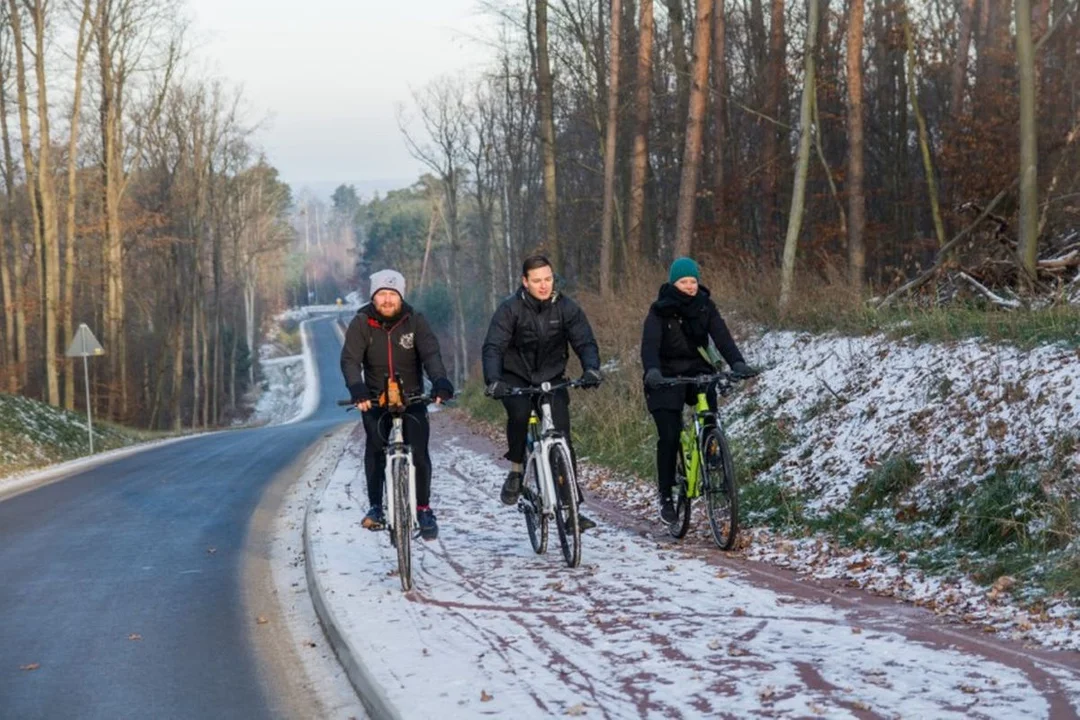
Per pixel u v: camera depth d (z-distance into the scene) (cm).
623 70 5338
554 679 869
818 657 891
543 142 5200
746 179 4709
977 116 4119
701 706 780
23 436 4250
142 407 9594
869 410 1731
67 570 1606
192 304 9650
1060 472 1231
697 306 1450
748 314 2900
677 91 5553
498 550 1510
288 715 897
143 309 9888
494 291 11231
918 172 5506
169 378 9938
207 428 8950
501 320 1380
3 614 1326
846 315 2403
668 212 6072
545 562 1396
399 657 962
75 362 8431
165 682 1006
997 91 4122
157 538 1877
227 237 11525
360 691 929
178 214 8438
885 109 5266
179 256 8712
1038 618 974
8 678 1042
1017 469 1302
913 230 5022
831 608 1074
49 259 5791
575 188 7119
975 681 805
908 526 1342
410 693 850
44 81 5666
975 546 1220
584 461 2528
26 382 7069
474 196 11500
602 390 2856
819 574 1261
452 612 1134
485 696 827
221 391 11838
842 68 5575
